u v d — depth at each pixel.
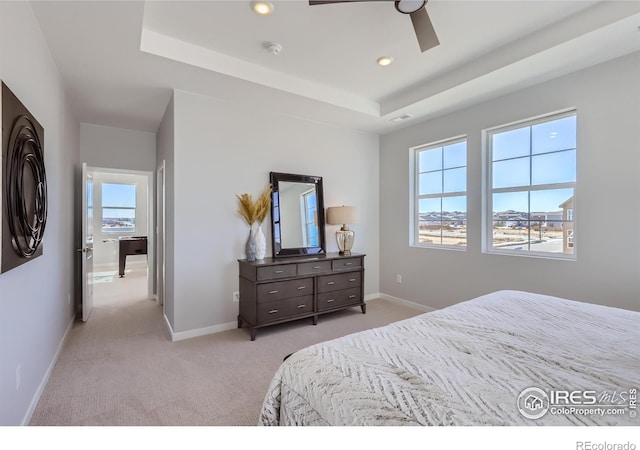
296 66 3.05
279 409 1.31
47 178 2.34
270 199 3.78
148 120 4.13
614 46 2.41
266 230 3.83
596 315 1.78
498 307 1.95
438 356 1.29
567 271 2.92
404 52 2.79
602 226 2.70
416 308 4.36
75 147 3.92
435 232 4.26
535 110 3.12
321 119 4.15
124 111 3.78
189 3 2.13
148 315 4.02
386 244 4.85
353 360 1.25
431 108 3.77
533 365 1.20
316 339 3.23
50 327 2.46
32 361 1.94
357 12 2.24
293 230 3.97
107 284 5.97
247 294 3.39
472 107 3.68
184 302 3.25
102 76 2.85
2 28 1.49
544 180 3.16
